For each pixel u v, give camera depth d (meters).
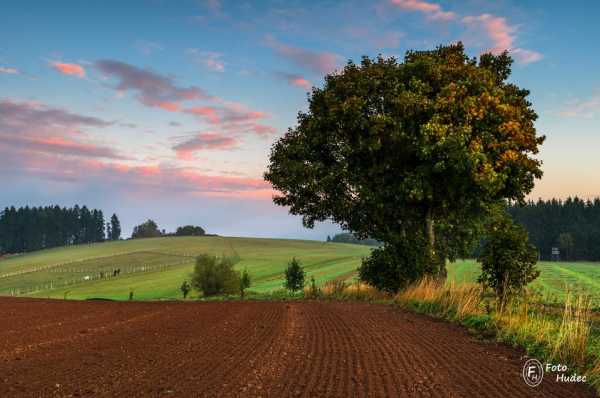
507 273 13.05
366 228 27.77
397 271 20.89
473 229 34.56
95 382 6.29
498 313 11.49
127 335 10.79
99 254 142.38
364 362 7.42
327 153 26.64
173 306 20.72
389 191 24.06
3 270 123.44
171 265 105.62
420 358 7.73
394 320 13.01
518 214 144.12
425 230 25.92
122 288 72.44
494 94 22.78
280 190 27.11
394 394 5.65
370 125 23.81
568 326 8.31
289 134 27.89
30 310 18.83
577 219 132.88
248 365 7.23
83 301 26.34
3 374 6.87
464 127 21.31
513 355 8.06
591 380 6.42
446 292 15.70
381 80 25.39
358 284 25.45
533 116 24.80
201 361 7.57
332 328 11.45
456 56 25.02
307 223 28.75
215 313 16.23
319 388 5.90
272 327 11.82
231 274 47.75
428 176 22.94
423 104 22.61
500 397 5.59
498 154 22.00
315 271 74.69
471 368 7.05
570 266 77.19
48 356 8.27
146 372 6.84
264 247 150.62
